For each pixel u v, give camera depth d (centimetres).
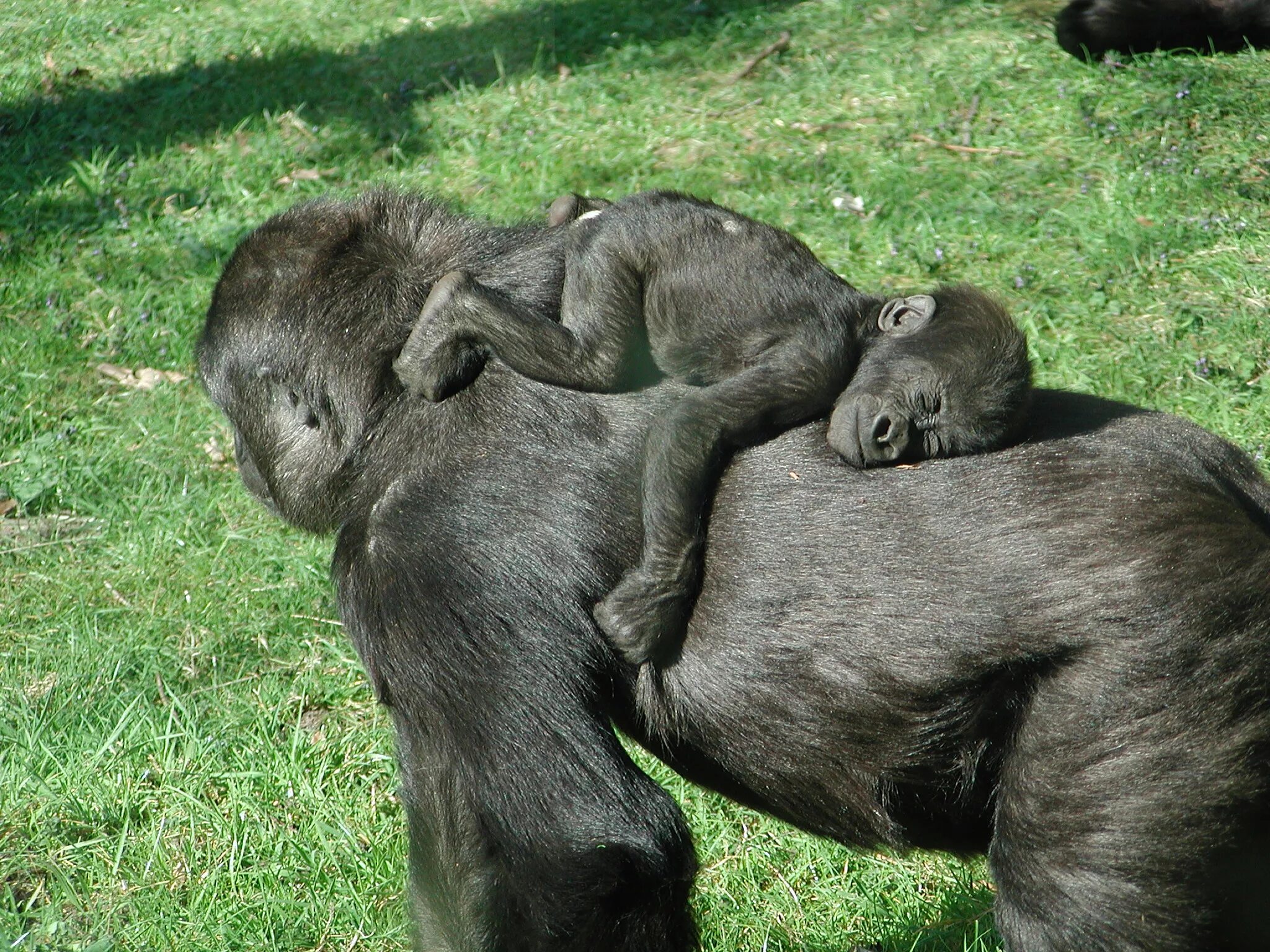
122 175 2273
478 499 756
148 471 1631
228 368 846
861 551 711
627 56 2461
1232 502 715
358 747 1208
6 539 1544
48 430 1728
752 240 809
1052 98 2086
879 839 754
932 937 976
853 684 707
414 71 2541
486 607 733
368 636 755
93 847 1116
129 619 1391
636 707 766
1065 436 738
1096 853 649
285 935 1020
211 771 1184
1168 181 1830
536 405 780
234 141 2359
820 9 2533
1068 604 670
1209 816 643
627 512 752
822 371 762
